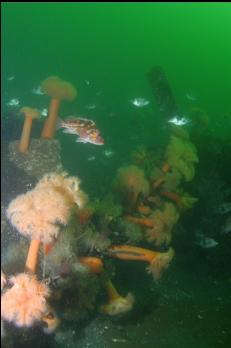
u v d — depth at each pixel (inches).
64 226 55.0
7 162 80.4
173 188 79.9
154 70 147.8
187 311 66.3
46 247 52.8
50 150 84.4
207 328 63.0
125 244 66.1
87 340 56.6
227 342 60.6
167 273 75.7
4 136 90.3
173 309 66.2
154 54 716.0
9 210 47.7
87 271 54.4
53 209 46.6
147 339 58.7
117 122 193.6
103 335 57.9
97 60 581.3
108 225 65.1
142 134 171.6
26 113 81.5
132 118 189.5
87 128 62.9
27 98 237.8
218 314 66.7
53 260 53.5
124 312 61.6
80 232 59.2
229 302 70.4
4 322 47.3
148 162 86.4
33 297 44.0
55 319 51.7
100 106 223.6
